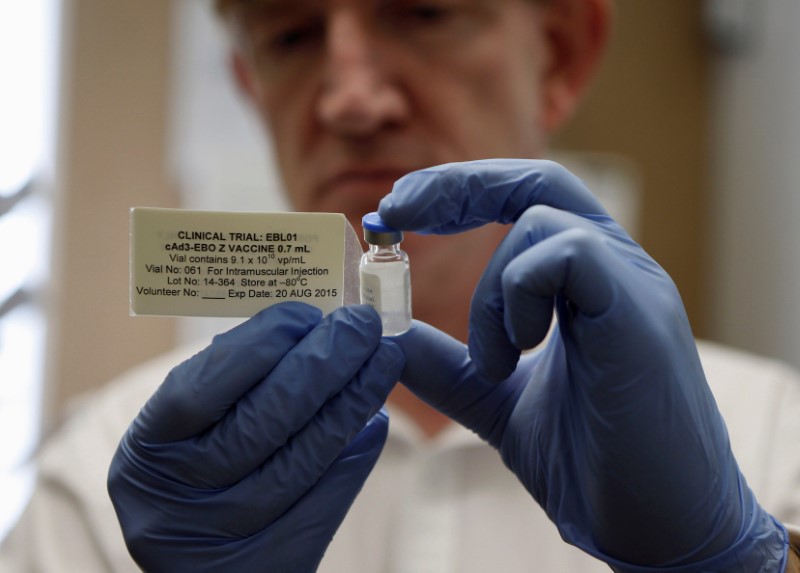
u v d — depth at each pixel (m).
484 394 0.37
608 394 0.31
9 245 0.76
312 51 0.47
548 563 0.47
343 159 0.46
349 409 0.35
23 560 0.50
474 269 0.51
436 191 0.33
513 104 0.48
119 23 0.80
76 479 0.52
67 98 0.78
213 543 0.35
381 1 0.45
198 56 0.81
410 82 0.46
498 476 0.49
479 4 0.46
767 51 0.87
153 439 0.35
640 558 0.33
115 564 0.48
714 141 0.96
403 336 0.36
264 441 0.34
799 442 0.51
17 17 0.76
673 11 0.95
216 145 0.82
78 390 0.81
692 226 0.97
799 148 0.81
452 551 0.47
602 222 0.34
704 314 0.99
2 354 0.76
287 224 0.33
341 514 0.36
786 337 0.84
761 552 0.33
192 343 0.83
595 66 0.56
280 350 0.34
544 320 0.32
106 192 0.81
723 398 0.54
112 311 0.82
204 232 0.33
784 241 0.84
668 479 0.32
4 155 0.76
